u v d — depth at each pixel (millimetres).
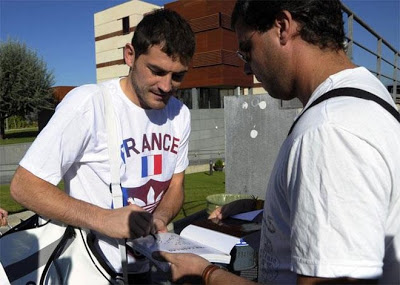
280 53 1013
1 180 10102
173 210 1869
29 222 1644
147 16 1567
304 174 812
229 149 3748
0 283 1310
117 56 37406
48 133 1430
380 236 768
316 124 820
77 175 1611
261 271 1108
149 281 1759
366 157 759
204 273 1104
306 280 803
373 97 845
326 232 770
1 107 25375
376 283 758
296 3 944
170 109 1860
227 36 19172
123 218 1452
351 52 3305
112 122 1567
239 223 2064
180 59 1515
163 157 1811
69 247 1516
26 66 25750
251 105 3602
